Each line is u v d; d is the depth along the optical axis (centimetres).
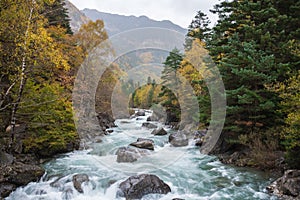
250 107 1029
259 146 1007
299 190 698
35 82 1134
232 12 1348
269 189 772
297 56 1015
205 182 863
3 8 852
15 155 1000
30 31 879
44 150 1152
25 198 728
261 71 1004
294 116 761
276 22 1111
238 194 761
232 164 1058
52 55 916
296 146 834
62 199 729
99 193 765
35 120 1072
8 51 859
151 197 721
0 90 962
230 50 1149
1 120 1052
